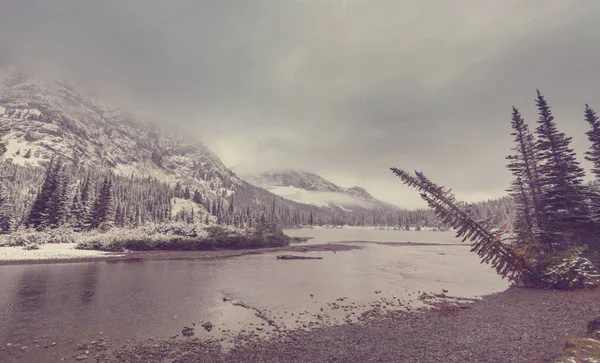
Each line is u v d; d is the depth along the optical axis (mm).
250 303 20312
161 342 13328
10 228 65000
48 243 53406
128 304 19281
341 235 156000
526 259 24891
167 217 159000
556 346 12227
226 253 55562
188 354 12102
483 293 24109
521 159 40250
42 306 18422
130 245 52812
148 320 16281
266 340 13766
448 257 52906
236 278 29641
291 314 18094
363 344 13258
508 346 12500
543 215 36125
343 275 32781
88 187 90000
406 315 17984
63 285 24344
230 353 12250
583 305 18734
